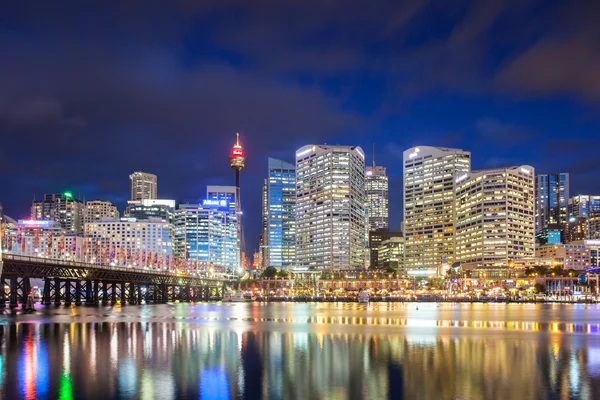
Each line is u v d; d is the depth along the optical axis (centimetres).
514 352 8525
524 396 5647
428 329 12625
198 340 10006
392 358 7888
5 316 16175
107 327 12500
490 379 6425
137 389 5916
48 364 7325
